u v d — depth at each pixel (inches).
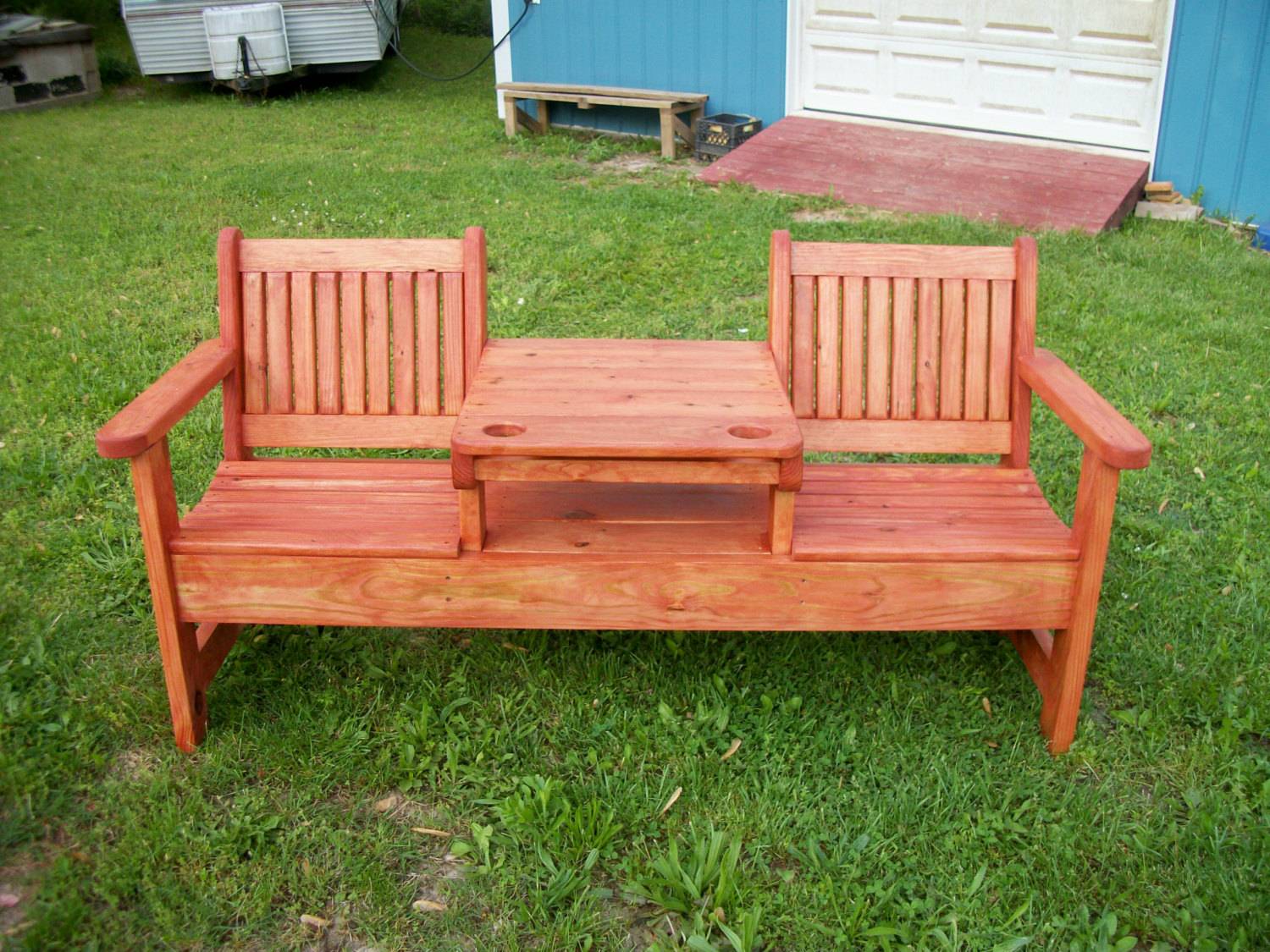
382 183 326.6
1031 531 112.9
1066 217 277.1
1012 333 128.3
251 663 127.5
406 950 94.0
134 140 398.0
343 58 479.8
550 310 227.5
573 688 123.7
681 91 382.0
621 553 109.1
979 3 323.3
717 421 107.2
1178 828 105.9
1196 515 158.6
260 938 95.0
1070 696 112.4
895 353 128.8
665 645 131.2
